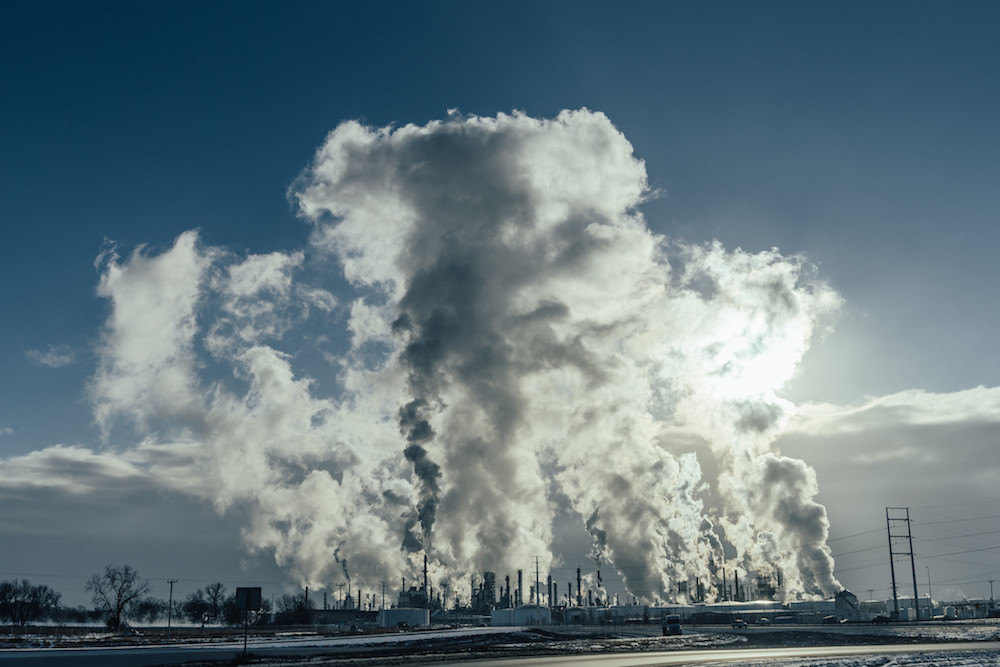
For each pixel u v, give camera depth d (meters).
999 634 115.62
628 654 81.00
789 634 130.00
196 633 187.12
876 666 61.09
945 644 92.31
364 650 98.19
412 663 68.94
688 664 64.25
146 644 126.62
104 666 72.56
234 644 122.69
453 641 120.94
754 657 74.00
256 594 82.00
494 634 144.75
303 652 93.19
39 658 86.75
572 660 70.88
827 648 88.06
